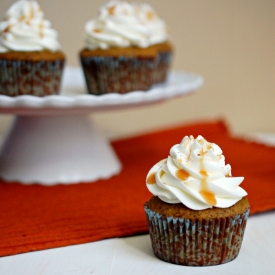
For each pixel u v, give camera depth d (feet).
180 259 1.65
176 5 3.26
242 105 3.42
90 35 2.37
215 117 3.41
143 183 2.24
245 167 2.39
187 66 3.32
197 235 1.62
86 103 2.08
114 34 2.35
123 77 2.36
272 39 3.35
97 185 2.24
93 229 1.84
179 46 3.29
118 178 2.32
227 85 3.38
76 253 1.73
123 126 3.36
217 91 3.38
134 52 2.34
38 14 2.30
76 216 1.94
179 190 1.65
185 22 3.28
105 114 3.33
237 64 3.36
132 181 2.27
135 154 2.66
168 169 1.67
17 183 2.28
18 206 2.03
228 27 3.31
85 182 2.28
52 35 2.31
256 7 3.31
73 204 2.04
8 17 2.28
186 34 3.29
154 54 2.41
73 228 1.84
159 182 1.66
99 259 1.69
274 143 2.92
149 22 2.70
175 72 2.81
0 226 1.86
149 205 1.69
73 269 1.64
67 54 3.18
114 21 2.37
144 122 3.37
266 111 3.44
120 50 2.33
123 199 2.08
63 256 1.71
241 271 1.62
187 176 1.65
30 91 2.26
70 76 2.64
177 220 1.62
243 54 3.35
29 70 2.22
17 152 2.31
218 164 1.68
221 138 2.87
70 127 2.31
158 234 1.66
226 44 3.33
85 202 2.06
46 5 3.10
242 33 3.33
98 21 2.40
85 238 1.79
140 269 1.64
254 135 3.24
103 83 2.38
